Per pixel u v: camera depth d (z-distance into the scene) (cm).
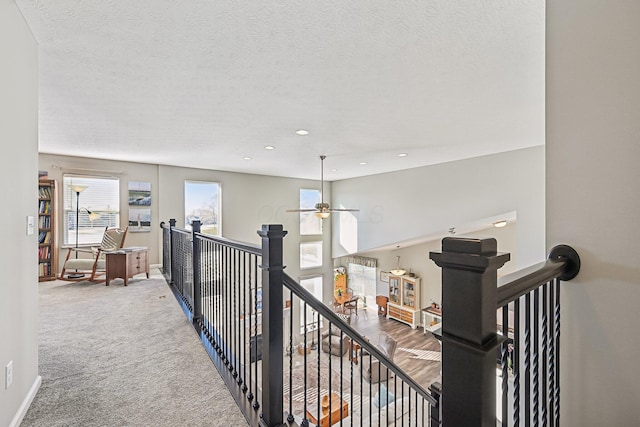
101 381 207
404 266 880
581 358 126
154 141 446
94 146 476
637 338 115
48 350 252
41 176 528
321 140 439
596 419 124
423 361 661
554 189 133
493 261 59
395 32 186
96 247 561
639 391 116
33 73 188
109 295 418
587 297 125
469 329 62
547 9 136
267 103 299
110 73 236
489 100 291
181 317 330
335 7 163
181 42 196
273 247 156
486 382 60
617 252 119
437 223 625
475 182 559
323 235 921
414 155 542
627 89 116
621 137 118
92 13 167
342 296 923
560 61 131
